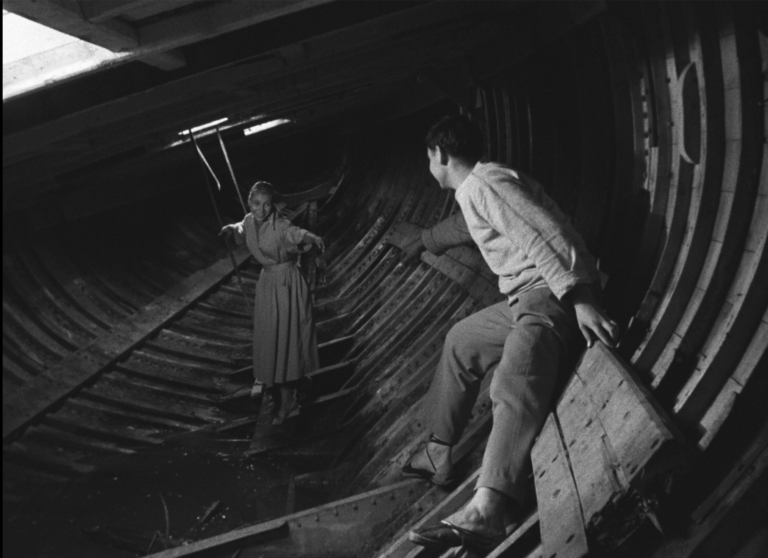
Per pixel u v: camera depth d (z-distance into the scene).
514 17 5.12
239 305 7.66
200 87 4.47
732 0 2.98
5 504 4.07
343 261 8.85
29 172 5.52
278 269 5.17
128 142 6.01
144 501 4.22
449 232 3.94
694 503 2.27
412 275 6.92
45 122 3.99
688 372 2.71
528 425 2.67
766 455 2.20
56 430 4.92
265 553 3.27
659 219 3.61
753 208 2.83
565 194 5.33
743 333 2.54
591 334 2.82
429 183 8.62
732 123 2.98
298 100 7.05
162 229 8.80
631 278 3.56
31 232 6.76
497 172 2.84
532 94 5.90
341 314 7.36
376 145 11.17
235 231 5.36
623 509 2.16
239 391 5.68
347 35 4.59
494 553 2.54
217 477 4.51
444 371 3.10
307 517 3.34
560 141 5.61
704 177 3.02
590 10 4.22
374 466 4.06
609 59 4.23
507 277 2.93
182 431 5.21
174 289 7.49
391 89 8.84
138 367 5.96
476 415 3.58
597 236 4.23
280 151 12.79
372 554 3.12
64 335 6.06
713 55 3.10
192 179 8.97
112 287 7.14
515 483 2.57
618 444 2.28
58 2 2.80
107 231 7.89
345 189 11.54
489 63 5.91
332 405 5.45
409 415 4.30
